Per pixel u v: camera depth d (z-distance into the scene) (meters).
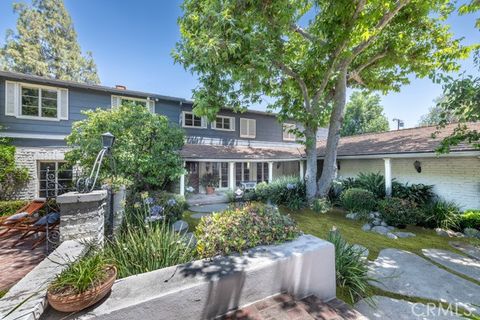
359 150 10.48
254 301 2.38
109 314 1.69
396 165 9.63
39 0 20.95
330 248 2.95
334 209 9.27
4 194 8.25
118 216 4.43
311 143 9.42
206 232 2.82
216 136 13.68
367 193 8.30
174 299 1.95
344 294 3.24
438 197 8.10
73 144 7.20
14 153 8.43
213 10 5.93
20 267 3.45
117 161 6.25
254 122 15.15
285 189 10.23
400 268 4.16
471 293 3.36
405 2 6.70
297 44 9.09
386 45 8.54
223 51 6.17
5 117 8.46
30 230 4.46
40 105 9.05
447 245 5.39
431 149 7.53
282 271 2.56
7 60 19.36
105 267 2.04
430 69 8.83
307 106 9.33
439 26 8.09
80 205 2.96
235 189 11.18
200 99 7.50
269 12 6.94
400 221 6.77
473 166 7.28
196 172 13.12
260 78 8.55
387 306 3.04
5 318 1.49
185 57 6.80
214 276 2.20
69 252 2.49
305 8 7.55
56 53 21.47
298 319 2.16
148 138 7.05
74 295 1.66
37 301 1.67
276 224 3.16
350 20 6.95
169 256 2.71
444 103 5.34
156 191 8.06
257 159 12.05
